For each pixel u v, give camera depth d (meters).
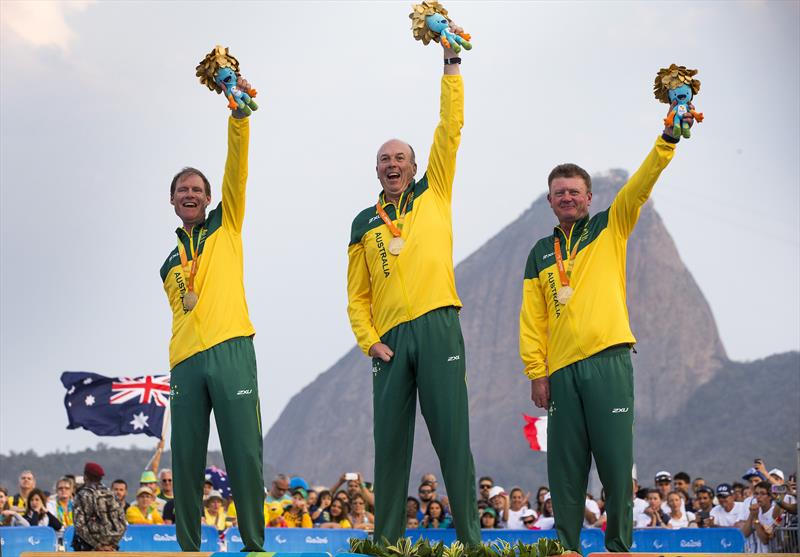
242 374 8.16
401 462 8.06
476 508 7.96
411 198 8.21
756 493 15.42
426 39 8.15
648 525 15.79
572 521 8.06
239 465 8.07
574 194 8.28
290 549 14.22
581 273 8.13
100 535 11.84
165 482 16.11
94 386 17.81
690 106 7.80
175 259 8.45
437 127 8.20
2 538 13.38
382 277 8.09
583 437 8.06
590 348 7.98
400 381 7.99
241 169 8.27
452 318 7.99
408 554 7.02
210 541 13.96
